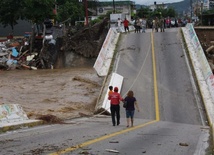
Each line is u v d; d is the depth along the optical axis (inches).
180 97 1110.4
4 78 1720.0
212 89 1093.1
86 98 1202.6
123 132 653.9
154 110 1024.2
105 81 1232.2
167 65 1400.1
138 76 1310.3
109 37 1676.9
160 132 689.6
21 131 668.1
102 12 5753.0
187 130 753.6
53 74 1835.6
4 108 759.1
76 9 3892.7
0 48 2367.1
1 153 432.5
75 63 2222.0
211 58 1883.6
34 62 2191.2
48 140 536.4
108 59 1492.4
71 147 470.3
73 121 853.8
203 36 2187.5
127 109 746.8
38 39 2388.0
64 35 2256.4
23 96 1242.6
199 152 496.7
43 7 2716.5
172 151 490.0
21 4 2832.2
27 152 434.9
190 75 1283.2
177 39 1715.1
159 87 1197.1
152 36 1804.9
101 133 626.8
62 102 1138.0
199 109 1021.2
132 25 2491.4
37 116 871.7
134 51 1582.2
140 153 460.8
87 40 2222.0
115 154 442.0
